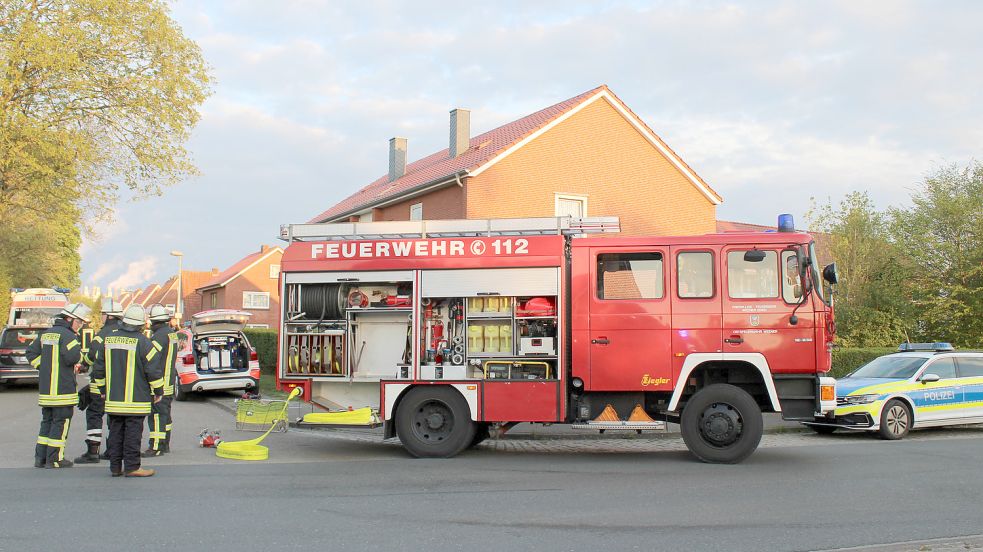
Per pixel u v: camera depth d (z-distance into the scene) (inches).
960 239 920.9
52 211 1019.3
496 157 920.3
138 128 941.2
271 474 346.6
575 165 970.1
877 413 496.7
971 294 860.0
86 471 355.3
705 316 389.1
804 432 543.8
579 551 215.6
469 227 420.2
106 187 963.3
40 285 1446.9
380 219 1131.9
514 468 366.0
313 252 430.6
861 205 1011.9
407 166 1401.3
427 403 410.0
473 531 238.2
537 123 967.0
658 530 239.6
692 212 1047.6
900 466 366.9
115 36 886.4
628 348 392.8
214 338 743.7
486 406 401.4
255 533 234.7
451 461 392.2
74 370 371.2
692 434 382.9
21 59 831.7
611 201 989.2
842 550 216.7
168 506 273.4
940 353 539.8
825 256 1059.9
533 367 407.5
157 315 414.6
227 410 662.5
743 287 389.7
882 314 944.9
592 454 421.7
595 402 403.2
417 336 412.5
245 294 2110.0
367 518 255.8
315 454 423.5
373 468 366.3
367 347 428.5
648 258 398.0
